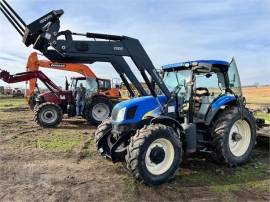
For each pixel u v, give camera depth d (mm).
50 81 13711
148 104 6238
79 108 13391
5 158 7309
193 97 6676
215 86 7172
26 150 8141
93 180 5844
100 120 13352
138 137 5520
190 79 6770
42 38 5773
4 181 5754
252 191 5414
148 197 5129
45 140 9578
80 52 5895
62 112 12969
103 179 5898
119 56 6094
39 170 6422
